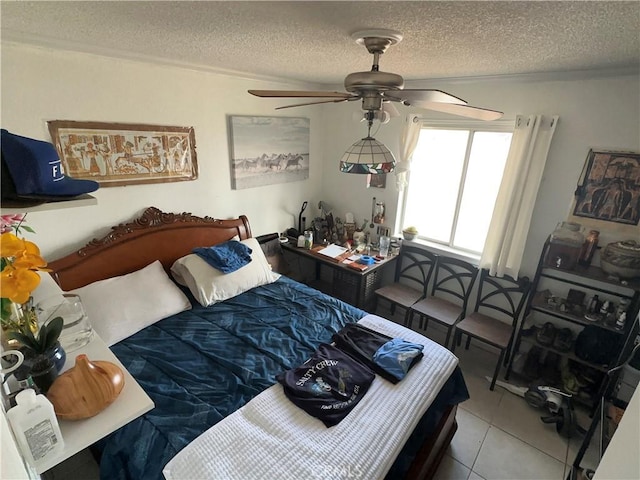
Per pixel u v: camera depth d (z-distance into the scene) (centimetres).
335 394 164
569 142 238
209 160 287
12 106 187
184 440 141
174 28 153
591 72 214
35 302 131
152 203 260
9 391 92
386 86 147
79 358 105
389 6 113
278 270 354
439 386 182
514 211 260
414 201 346
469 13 117
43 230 214
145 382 173
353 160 179
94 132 218
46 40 181
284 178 352
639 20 117
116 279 229
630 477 69
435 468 190
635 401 73
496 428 229
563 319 262
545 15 116
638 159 215
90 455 190
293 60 219
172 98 253
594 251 236
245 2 116
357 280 318
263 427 148
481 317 288
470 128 284
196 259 258
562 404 225
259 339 210
